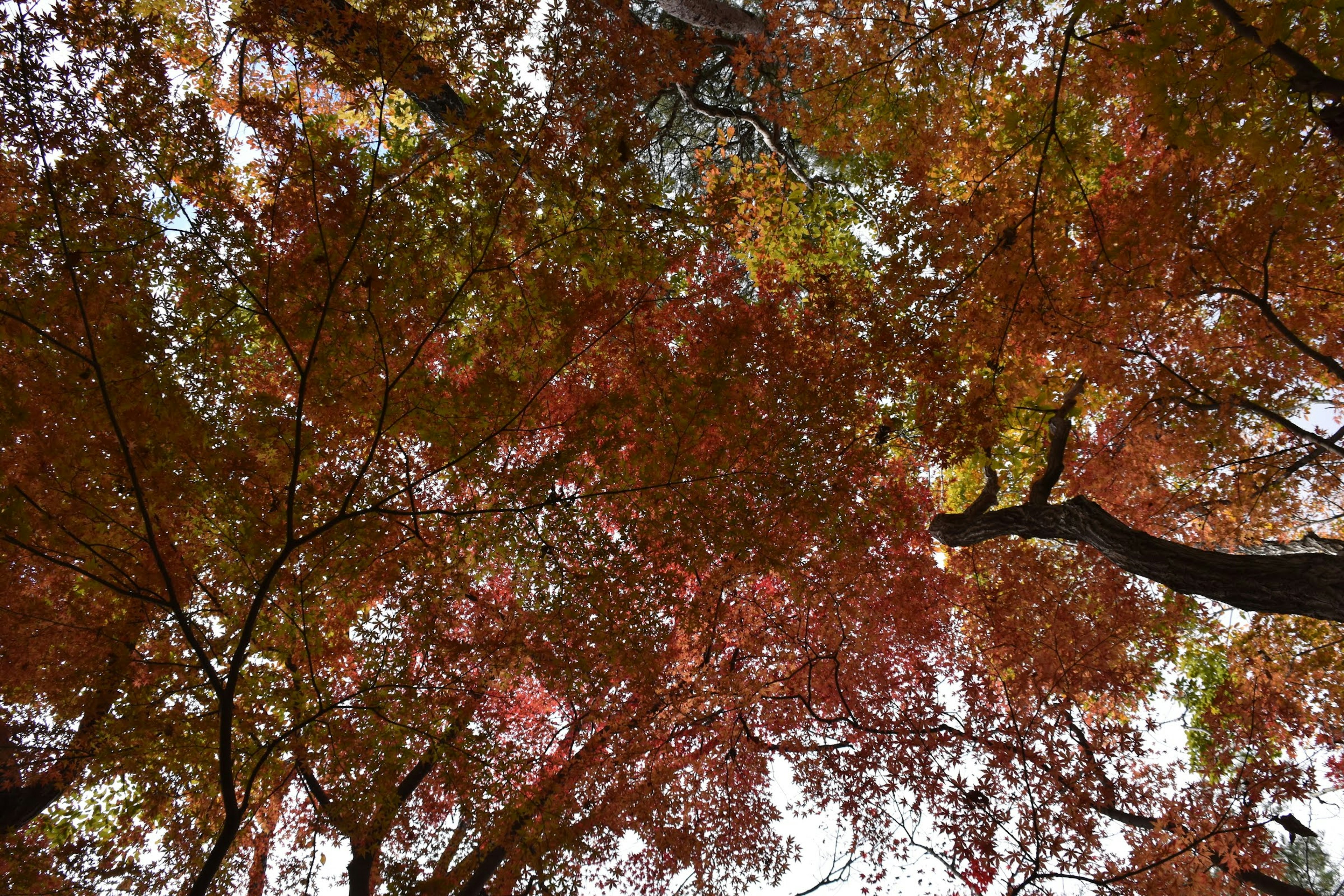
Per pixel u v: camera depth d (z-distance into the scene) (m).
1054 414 7.05
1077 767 6.63
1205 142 3.67
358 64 4.42
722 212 5.27
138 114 3.99
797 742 7.45
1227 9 3.19
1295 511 8.10
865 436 6.42
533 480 4.89
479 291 5.03
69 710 4.75
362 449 4.95
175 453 4.44
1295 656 7.46
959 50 5.75
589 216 4.94
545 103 4.65
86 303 4.09
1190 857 6.19
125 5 3.97
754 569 5.85
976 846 6.34
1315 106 3.75
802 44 7.18
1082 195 5.07
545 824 5.36
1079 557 7.87
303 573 4.78
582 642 5.30
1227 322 6.31
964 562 8.11
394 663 5.14
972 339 5.85
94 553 4.12
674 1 8.86
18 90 3.70
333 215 4.23
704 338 5.91
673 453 5.32
